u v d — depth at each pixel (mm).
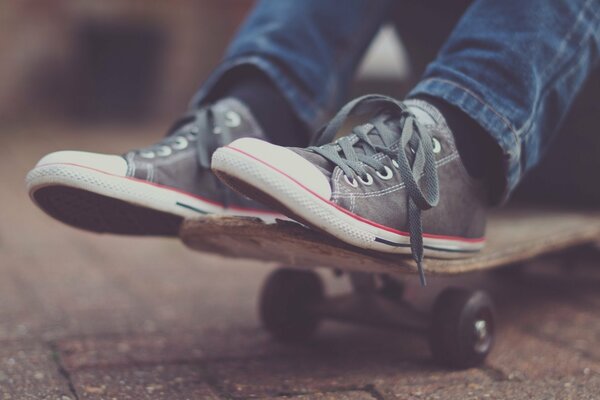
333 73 1307
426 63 1481
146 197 1174
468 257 1196
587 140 1417
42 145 3578
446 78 1182
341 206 1093
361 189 1109
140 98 4750
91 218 1199
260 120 1260
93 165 1153
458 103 1172
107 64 4602
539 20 1177
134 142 3746
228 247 1193
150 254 1721
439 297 1208
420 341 1288
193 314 1389
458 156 1174
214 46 4695
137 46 4648
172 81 4680
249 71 1291
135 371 1198
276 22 1290
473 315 1198
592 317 1383
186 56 4660
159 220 1205
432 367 1211
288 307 1274
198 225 1149
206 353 1252
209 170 1214
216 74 1297
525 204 1484
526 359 1236
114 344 1271
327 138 1162
